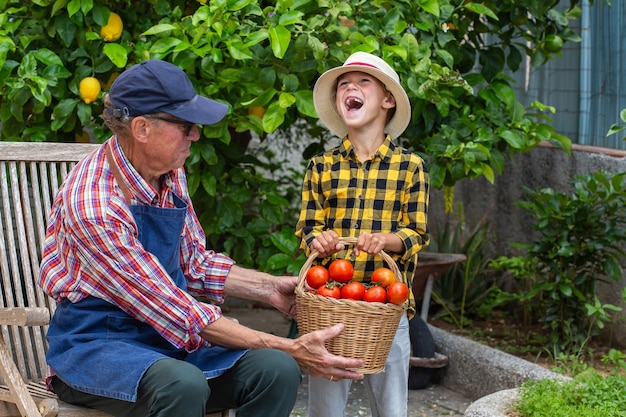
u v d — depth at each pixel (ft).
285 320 18.71
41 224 11.08
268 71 12.83
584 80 17.58
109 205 8.77
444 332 16.11
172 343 8.86
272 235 14.20
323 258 10.64
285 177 19.53
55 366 8.96
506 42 15.42
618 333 15.74
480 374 14.79
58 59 13.06
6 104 13.57
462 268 18.20
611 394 11.68
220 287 10.01
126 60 12.76
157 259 8.98
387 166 10.46
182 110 8.72
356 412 14.11
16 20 13.92
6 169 11.29
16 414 9.39
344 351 9.20
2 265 10.89
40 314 8.46
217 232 14.21
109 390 8.50
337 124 11.19
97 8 13.11
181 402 8.21
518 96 19.92
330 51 12.87
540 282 17.11
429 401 14.84
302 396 15.01
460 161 13.82
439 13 13.74
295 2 12.88
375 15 13.67
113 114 8.77
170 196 9.41
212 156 13.32
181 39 12.98
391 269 9.79
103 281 8.84
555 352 15.06
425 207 10.37
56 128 13.23
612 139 16.74
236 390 8.98
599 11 17.02
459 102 14.94
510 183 18.99
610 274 14.82
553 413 11.16
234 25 12.52
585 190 15.78
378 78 10.39
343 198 10.52
